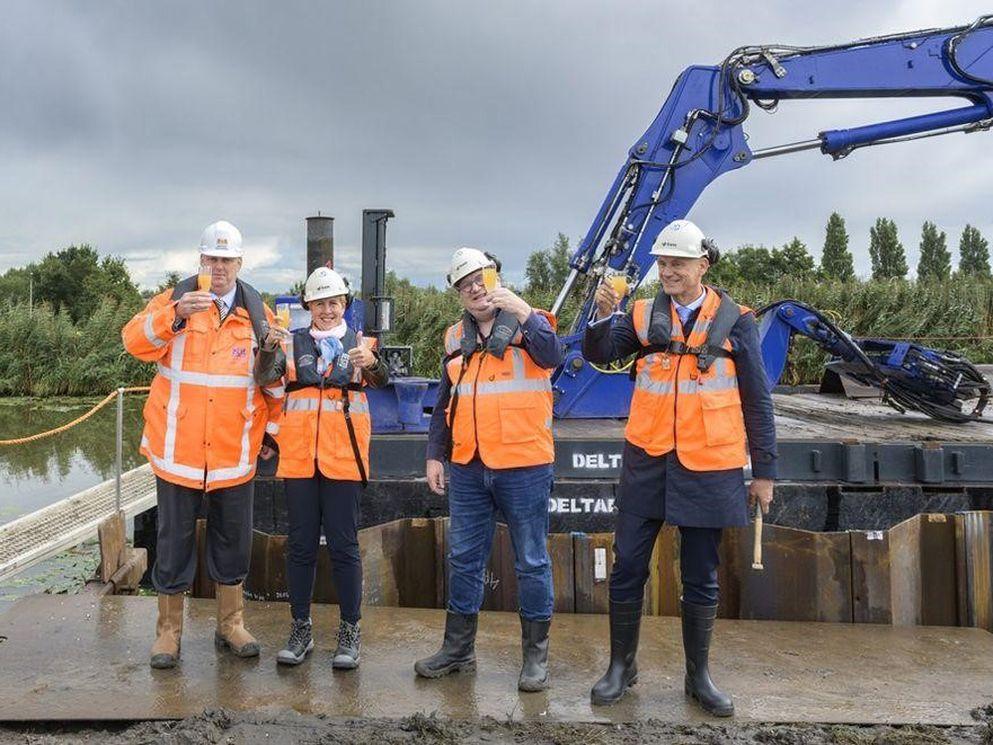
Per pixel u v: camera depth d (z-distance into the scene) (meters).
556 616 4.83
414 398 5.86
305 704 3.38
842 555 5.03
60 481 10.05
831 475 5.52
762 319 6.96
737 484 3.35
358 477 3.73
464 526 3.69
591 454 5.53
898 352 6.87
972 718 3.40
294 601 3.81
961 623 5.10
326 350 3.73
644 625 4.64
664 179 6.85
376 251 6.27
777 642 4.50
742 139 6.93
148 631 4.16
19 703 3.34
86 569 6.76
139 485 7.18
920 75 7.04
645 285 16.92
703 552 3.41
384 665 3.84
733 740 3.14
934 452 5.43
